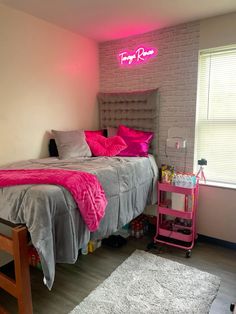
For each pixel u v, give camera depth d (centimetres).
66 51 291
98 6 227
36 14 244
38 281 212
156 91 297
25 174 179
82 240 176
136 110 317
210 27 256
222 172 279
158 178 299
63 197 158
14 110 240
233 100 264
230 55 260
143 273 219
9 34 229
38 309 179
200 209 281
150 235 301
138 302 184
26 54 246
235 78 260
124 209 238
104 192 204
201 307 179
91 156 284
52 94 279
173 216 292
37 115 264
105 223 212
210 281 207
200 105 283
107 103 340
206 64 273
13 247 148
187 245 264
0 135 230
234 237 264
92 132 312
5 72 229
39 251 141
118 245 268
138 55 309
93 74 336
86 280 213
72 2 218
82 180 177
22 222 154
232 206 262
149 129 311
